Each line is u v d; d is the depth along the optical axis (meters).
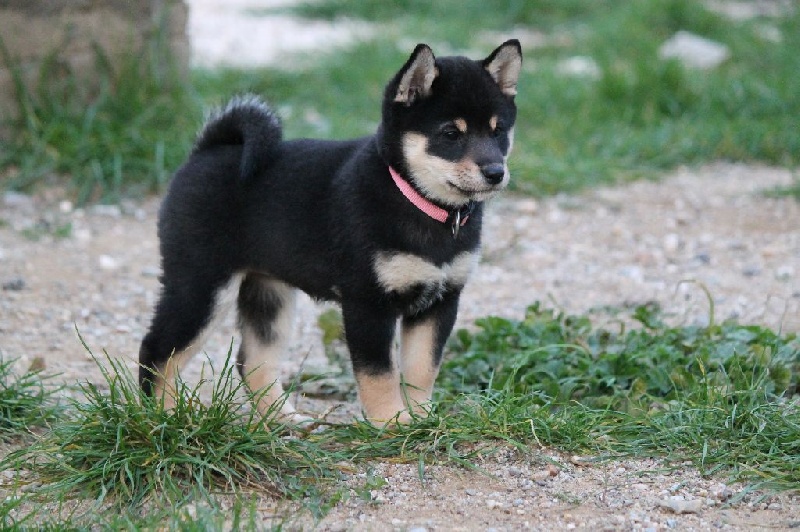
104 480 6.94
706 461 7.35
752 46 21.50
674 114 18.22
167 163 14.48
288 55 21.47
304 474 7.12
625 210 14.62
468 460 7.39
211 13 27.64
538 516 6.71
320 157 8.14
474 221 8.03
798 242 13.18
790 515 6.71
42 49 14.35
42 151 14.21
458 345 9.90
